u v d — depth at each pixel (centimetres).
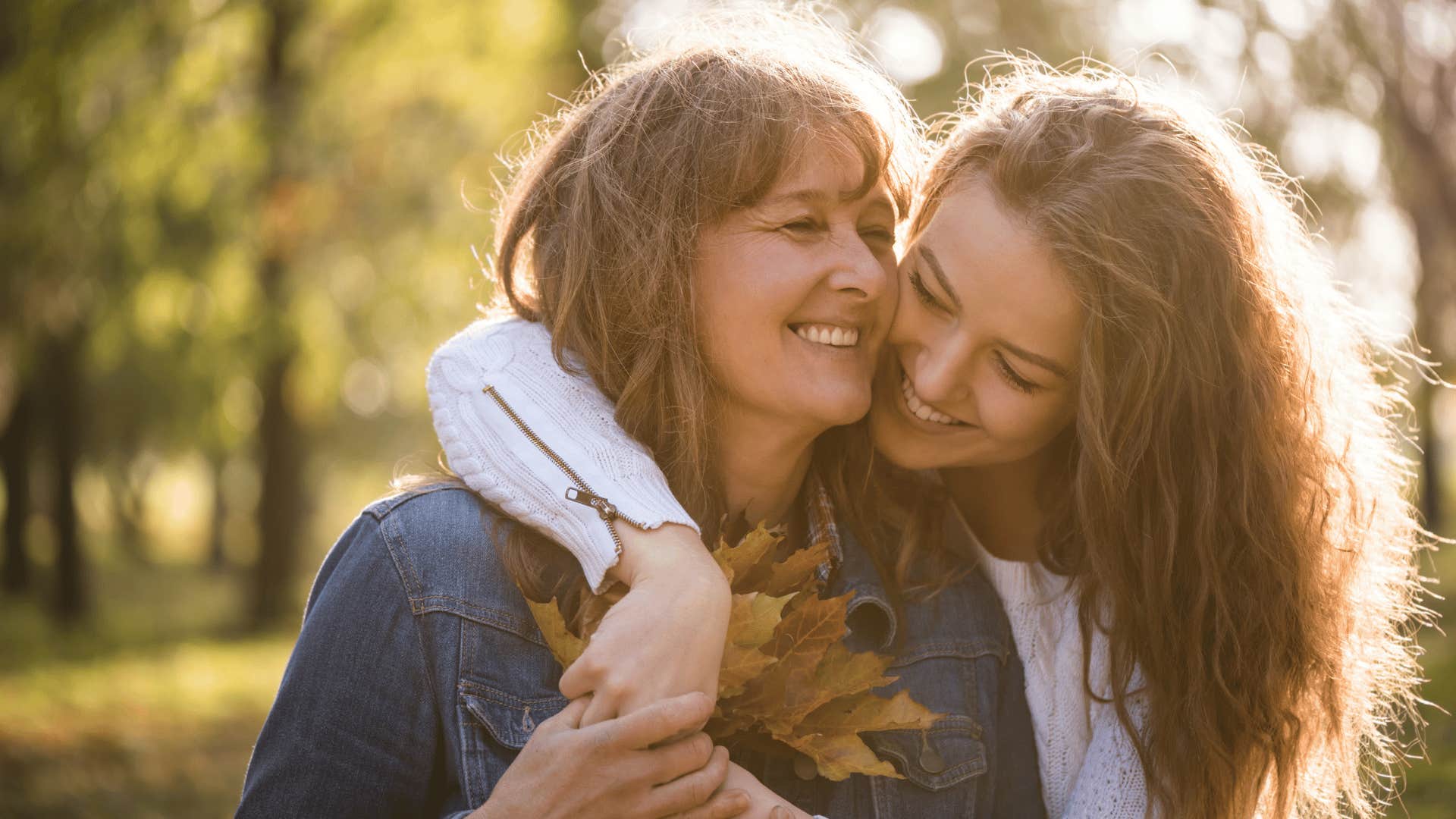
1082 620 194
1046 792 198
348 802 165
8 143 873
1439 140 540
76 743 748
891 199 180
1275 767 195
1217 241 178
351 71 1062
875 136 170
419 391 1355
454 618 169
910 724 165
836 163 168
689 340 169
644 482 161
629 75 183
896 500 200
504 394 170
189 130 947
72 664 1120
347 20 1059
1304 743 195
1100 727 193
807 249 167
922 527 198
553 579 172
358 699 166
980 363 179
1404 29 534
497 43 1090
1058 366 177
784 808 148
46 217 895
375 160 1043
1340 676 193
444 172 1064
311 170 1010
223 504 2820
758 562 166
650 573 151
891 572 193
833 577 188
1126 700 190
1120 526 184
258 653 1205
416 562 171
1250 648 187
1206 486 182
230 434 1463
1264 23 537
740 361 167
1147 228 174
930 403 180
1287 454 185
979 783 189
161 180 954
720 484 175
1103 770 189
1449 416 1345
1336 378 197
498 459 167
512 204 194
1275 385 184
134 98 923
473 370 175
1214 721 185
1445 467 1784
